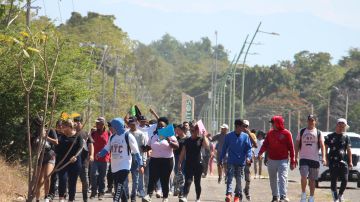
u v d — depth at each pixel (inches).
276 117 1488.7
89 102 2317.9
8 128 2076.8
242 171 1485.0
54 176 1390.3
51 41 2071.9
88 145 1494.8
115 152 1241.4
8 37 1077.8
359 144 2506.2
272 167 1487.5
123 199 1245.1
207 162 2682.1
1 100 2062.0
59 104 2135.8
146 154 1637.6
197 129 1501.0
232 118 6166.3
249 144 1485.0
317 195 1870.1
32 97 2071.9
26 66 2049.7
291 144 1475.1
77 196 1715.1
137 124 1695.4
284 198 1481.3
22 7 2139.5
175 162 1722.4
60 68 2111.2
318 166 1487.5
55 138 1339.8
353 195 2033.7
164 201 1503.4
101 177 1620.3
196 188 1512.1
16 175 1701.5
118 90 5890.8
